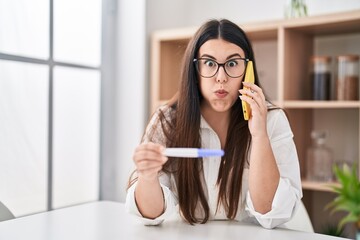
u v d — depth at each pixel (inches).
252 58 43.6
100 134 86.4
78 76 81.0
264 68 85.6
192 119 43.6
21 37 69.9
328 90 72.1
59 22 76.6
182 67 43.9
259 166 39.4
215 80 40.5
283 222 39.7
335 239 35.9
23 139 71.2
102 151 87.0
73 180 81.1
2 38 66.9
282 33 71.3
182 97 43.8
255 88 40.1
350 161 76.6
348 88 69.6
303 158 77.2
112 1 87.3
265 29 73.2
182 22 94.1
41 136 74.2
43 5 73.3
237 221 42.7
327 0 78.7
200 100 45.4
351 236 76.3
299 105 70.6
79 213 44.0
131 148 87.0
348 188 48.9
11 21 68.2
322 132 73.9
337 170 51.2
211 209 44.9
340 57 70.6
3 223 39.7
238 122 44.2
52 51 75.3
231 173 43.4
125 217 42.4
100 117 86.3
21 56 69.8
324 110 79.6
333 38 79.0
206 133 45.4
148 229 38.1
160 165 34.9
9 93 68.6
